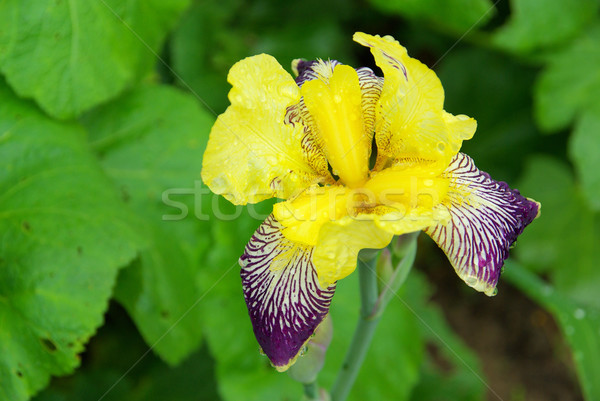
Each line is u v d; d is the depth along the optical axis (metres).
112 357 0.45
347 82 0.27
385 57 0.27
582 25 0.48
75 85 0.38
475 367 0.48
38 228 0.35
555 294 0.40
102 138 0.40
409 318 0.42
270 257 0.27
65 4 0.37
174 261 0.39
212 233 0.40
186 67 0.47
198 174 0.40
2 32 0.36
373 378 0.40
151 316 0.37
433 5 0.43
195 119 0.41
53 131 0.37
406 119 0.27
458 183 0.27
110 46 0.38
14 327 0.33
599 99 0.47
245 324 0.39
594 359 0.38
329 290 0.26
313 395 0.31
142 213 0.39
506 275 0.42
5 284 0.34
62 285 0.34
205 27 0.48
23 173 0.36
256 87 0.26
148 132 0.41
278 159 0.27
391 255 0.30
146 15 0.39
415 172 0.27
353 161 0.27
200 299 0.39
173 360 0.38
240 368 0.39
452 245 0.26
